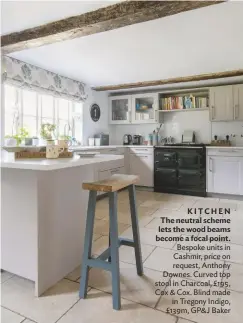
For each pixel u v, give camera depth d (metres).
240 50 2.89
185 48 2.82
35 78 3.45
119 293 1.42
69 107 4.42
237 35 2.48
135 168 4.72
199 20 2.17
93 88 4.78
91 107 4.79
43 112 3.86
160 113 4.91
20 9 2.00
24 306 1.44
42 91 3.59
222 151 4.00
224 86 4.23
